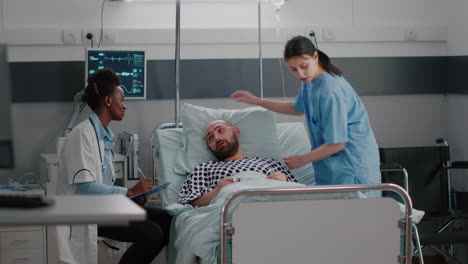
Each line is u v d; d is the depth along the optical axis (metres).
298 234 2.20
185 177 3.11
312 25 3.99
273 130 3.30
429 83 4.12
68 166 2.52
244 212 2.16
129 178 3.40
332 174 2.85
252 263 2.18
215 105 3.92
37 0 3.65
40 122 3.68
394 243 2.28
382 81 4.06
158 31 3.78
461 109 4.00
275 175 2.89
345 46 4.02
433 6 4.12
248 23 3.93
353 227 2.24
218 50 3.88
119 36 3.73
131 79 3.58
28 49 3.64
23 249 3.02
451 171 4.09
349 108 2.84
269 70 3.93
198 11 3.87
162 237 2.65
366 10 4.05
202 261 2.30
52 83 3.67
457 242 3.12
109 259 3.38
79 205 1.24
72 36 3.66
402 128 4.14
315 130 2.94
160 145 3.24
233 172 2.97
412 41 4.09
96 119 2.61
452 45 4.06
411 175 3.64
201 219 2.41
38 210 1.17
